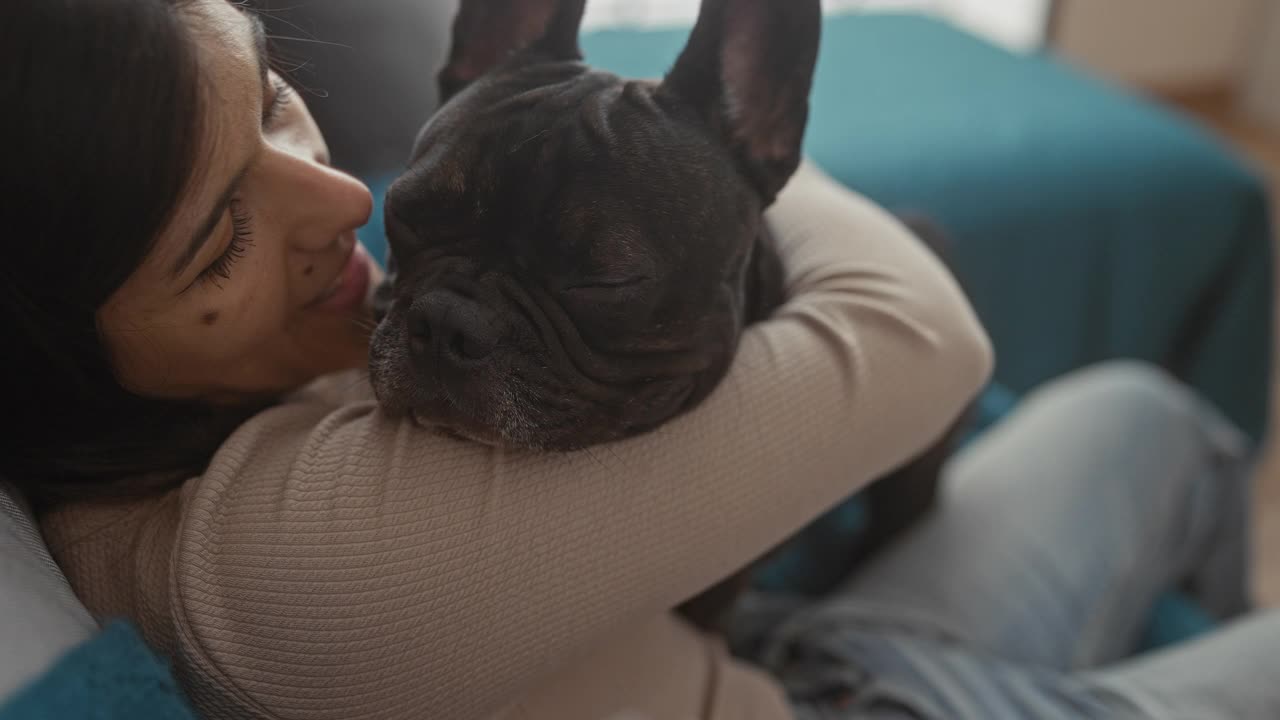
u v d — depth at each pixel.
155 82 0.67
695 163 0.87
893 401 0.94
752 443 0.86
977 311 2.31
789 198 1.14
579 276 0.83
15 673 0.57
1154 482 1.60
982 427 1.95
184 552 0.73
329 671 0.72
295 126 0.86
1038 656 1.34
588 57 2.64
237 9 0.80
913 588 1.38
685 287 0.85
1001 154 2.41
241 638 0.72
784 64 0.92
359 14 1.31
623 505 0.81
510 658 0.77
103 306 0.75
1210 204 2.43
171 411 0.87
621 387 0.83
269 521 0.74
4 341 0.74
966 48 3.07
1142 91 4.99
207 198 0.73
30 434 0.81
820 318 0.95
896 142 2.41
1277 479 2.70
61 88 0.65
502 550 0.76
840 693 1.18
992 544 1.45
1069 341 2.43
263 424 0.83
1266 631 1.30
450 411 0.80
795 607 1.45
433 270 0.86
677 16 3.83
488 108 0.89
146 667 0.60
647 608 0.83
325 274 0.89
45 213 0.67
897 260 1.06
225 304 0.79
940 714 1.11
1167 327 2.52
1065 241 2.34
